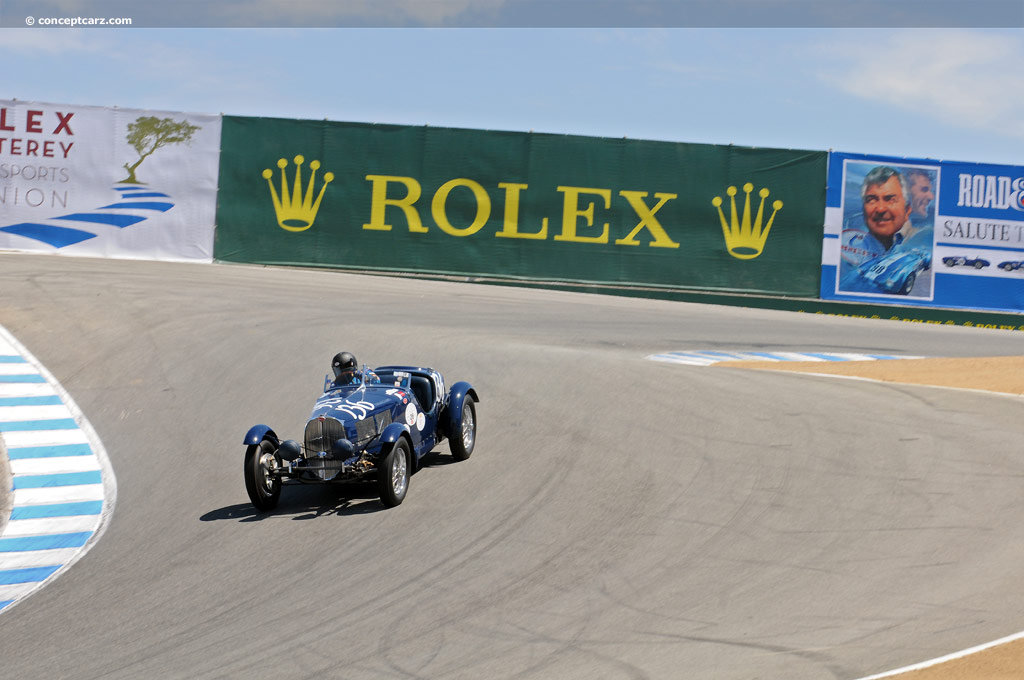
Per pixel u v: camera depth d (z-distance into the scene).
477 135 57.34
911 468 20.64
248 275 51.66
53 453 25.70
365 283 52.34
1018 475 19.89
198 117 56.41
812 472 20.67
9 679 13.63
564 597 15.17
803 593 14.73
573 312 47.69
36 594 17.12
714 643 13.15
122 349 34.72
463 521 18.97
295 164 57.06
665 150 57.41
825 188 57.28
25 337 35.75
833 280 57.28
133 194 55.84
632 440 23.61
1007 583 14.55
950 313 57.16
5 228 54.81
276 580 16.75
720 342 41.91
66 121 55.16
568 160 57.41
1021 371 31.98
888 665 11.98
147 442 26.45
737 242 57.62
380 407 20.56
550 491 20.41
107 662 13.98
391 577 16.47
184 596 16.39
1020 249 57.31
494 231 57.44
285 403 29.17
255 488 19.81
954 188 57.31
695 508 18.88
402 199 57.41
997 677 11.28
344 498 21.08
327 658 13.52
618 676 12.30
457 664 13.00
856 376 31.94
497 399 28.11
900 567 15.51
